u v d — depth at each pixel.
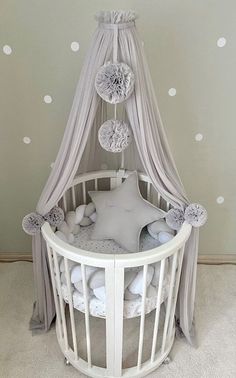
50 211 1.67
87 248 1.77
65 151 1.54
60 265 1.62
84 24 1.71
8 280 2.25
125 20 1.32
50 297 1.87
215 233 2.31
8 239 2.36
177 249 1.48
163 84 1.85
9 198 2.22
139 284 1.53
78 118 1.47
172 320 1.77
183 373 1.76
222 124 1.96
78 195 2.05
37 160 2.09
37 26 1.72
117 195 1.82
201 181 2.14
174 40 1.75
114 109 1.73
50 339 1.92
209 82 1.85
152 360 1.73
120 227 1.76
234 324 2.00
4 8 1.69
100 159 1.95
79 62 1.80
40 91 1.88
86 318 1.55
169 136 1.99
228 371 1.77
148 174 1.60
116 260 1.37
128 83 1.32
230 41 1.75
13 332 1.95
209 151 2.04
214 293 2.18
